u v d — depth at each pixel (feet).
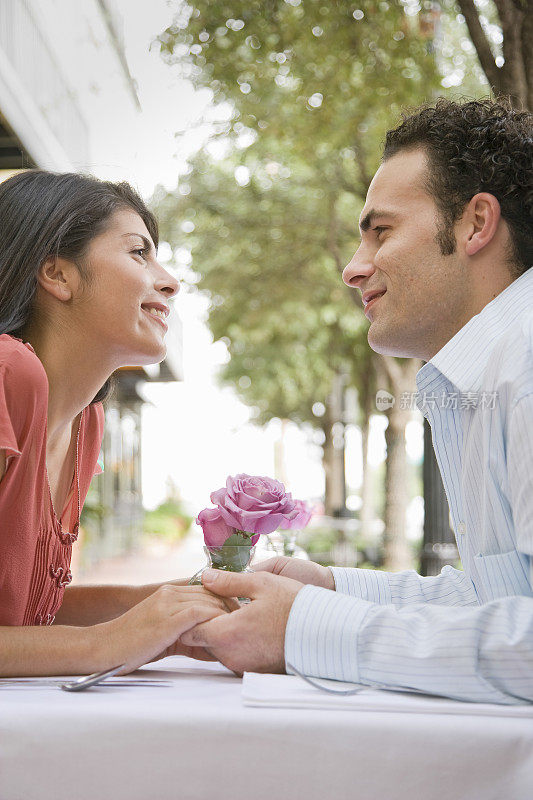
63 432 6.45
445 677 4.08
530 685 4.01
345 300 50.72
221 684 4.62
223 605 4.82
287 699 3.90
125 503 81.76
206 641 4.62
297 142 31.50
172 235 49.70
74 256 5.92
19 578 5.49
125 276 5.93
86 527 42.37
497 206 5.48
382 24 23.27
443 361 5.29
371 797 3.70
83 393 6.19
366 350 58.85
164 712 3.77
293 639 4.45
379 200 5.77
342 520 50.08
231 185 48.49
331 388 74.33
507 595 4.57
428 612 4.37
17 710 3.78
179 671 5.16
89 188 6.10
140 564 65.21
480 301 5.56
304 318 55.42
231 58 25.16
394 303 5.68
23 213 5.95
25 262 5.87
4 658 4.63
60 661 4.65
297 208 47.37
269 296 49.90
